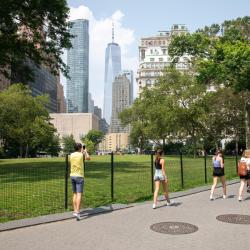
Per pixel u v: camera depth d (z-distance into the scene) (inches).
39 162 1605.6
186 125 2241.6
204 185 738.8
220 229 365.1
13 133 2748.5
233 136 2699.3
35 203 491.8
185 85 2145.7
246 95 1861.5
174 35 1443.2
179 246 306.2
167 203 502.3
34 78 1205.1
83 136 7253.9
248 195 603.2
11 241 319.6
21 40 1080.8
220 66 1261.1
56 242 317.1
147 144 3912.4
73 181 414.6
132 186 683.4
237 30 1423.5
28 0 994.7
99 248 300.0
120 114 3604.8
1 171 988.6
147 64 5777.6
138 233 347.3
